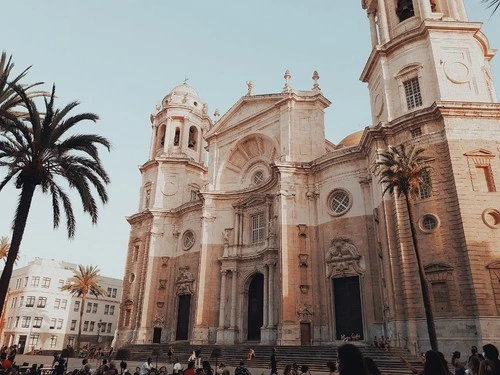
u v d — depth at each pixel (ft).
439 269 78.07
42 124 69.62
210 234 140.36
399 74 100.32
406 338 78.79
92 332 252.01
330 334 102.94
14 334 218.18
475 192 80.43
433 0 110.22
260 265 125.59
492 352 26.40
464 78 92.89
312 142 125.59
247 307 127.44
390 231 87.71
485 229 77.87
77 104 68.28
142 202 173.99
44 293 233.55
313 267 111.14
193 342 127.13
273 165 119.65
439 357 17.52
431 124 88.07
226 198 143.54
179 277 149.89
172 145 177.68
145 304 148.77
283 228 113.29
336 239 108.37
